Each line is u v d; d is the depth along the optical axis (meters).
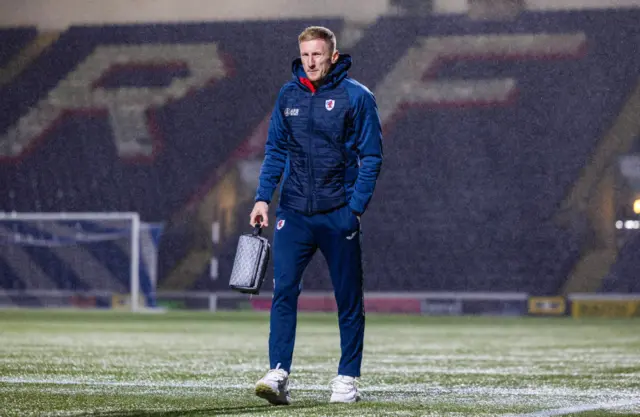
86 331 25.25
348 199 8.55
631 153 55.22
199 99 59.31
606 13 56.44
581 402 8.98
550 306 46.12
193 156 58.69
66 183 58.72
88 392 9.72
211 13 59.75
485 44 57.12
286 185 8.64
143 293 49.03
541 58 56.59
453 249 55.28
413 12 57.66
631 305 45.50
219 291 54.59
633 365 14.63
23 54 60.62
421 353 17.80
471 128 56.44
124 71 60.09
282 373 8.40
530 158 55.97
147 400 8.89
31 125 59.72
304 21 58.84
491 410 8.17
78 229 56.94
